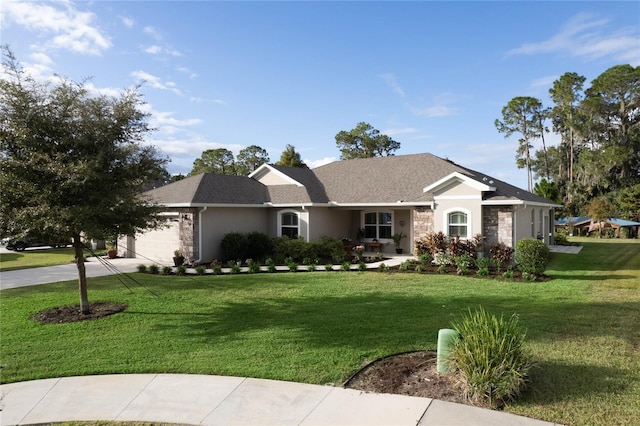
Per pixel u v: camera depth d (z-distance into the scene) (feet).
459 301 36.99
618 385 18.65
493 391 17.40
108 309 35.19
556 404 16.93
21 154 30.25
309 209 72.08
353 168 86.63
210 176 75.36
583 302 36.22
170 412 17.24
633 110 175.94
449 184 60.54
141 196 36.58
